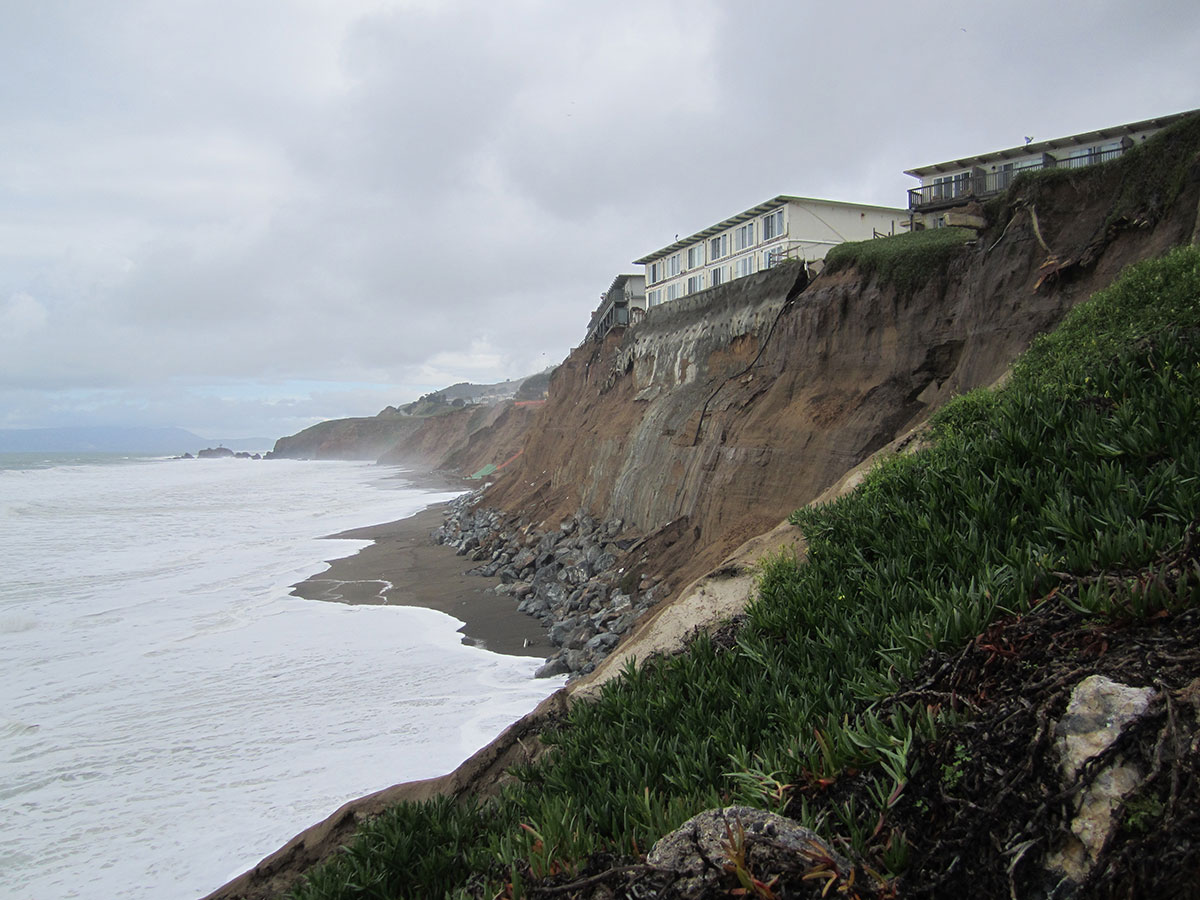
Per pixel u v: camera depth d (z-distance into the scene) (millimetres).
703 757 5309
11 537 37156
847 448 19812
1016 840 3352
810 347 23469
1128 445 6242
